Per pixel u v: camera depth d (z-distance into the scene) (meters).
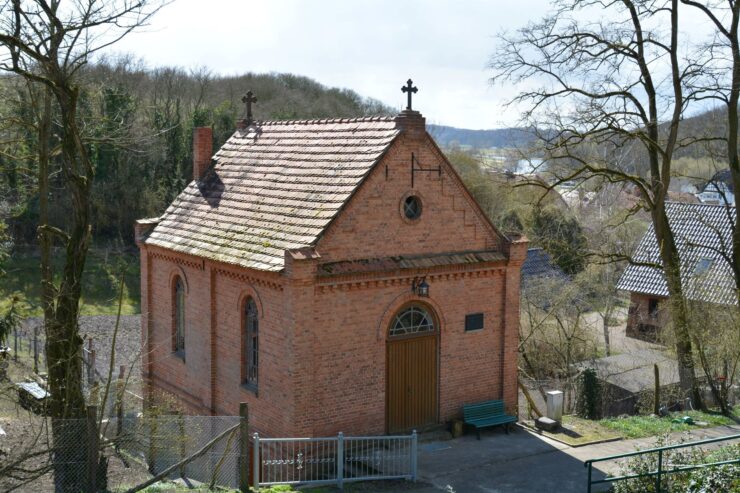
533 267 42.00
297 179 21.42
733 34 26.59
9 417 22.11
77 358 17.69
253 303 20.33
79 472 16.25
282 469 18.95
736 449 18.30
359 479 17.97
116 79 52.78
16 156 26.45
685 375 27.78
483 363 22.17
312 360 18.77
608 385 30.81
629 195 54.91
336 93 82.12
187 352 23.14
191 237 22.86
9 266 44.84
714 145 31.58
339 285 19.08
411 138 20.03
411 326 20.86
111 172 52.03
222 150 25.89
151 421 19.11
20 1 17.64
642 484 16.55
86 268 47.47
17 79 24.56
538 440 21.48
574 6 27.23
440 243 21.00
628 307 45.88
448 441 21.06
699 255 40.38
